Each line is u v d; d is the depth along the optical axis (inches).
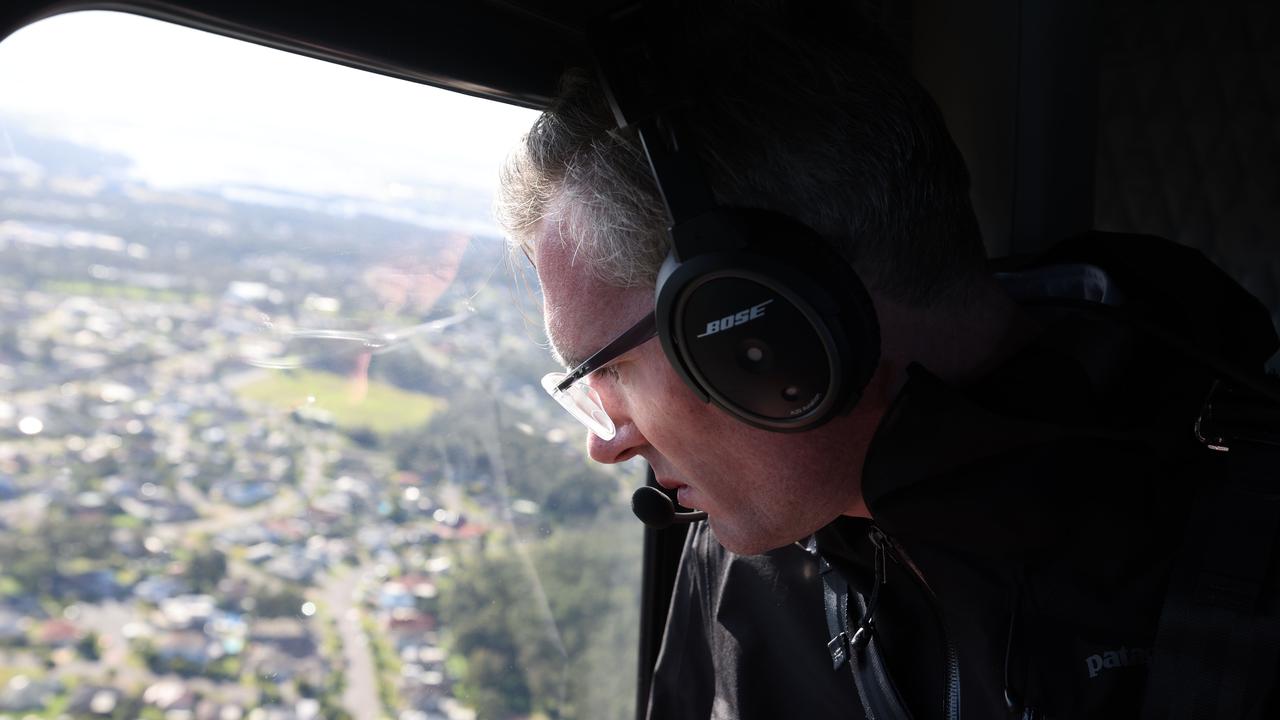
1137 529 14.7
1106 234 18.8
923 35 27.5
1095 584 14.9
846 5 14.4
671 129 12.7
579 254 14.6
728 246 12.5
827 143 13.2
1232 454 14.5
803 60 13.4
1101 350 14.9
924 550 15.2
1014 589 15.1
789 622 21.2
